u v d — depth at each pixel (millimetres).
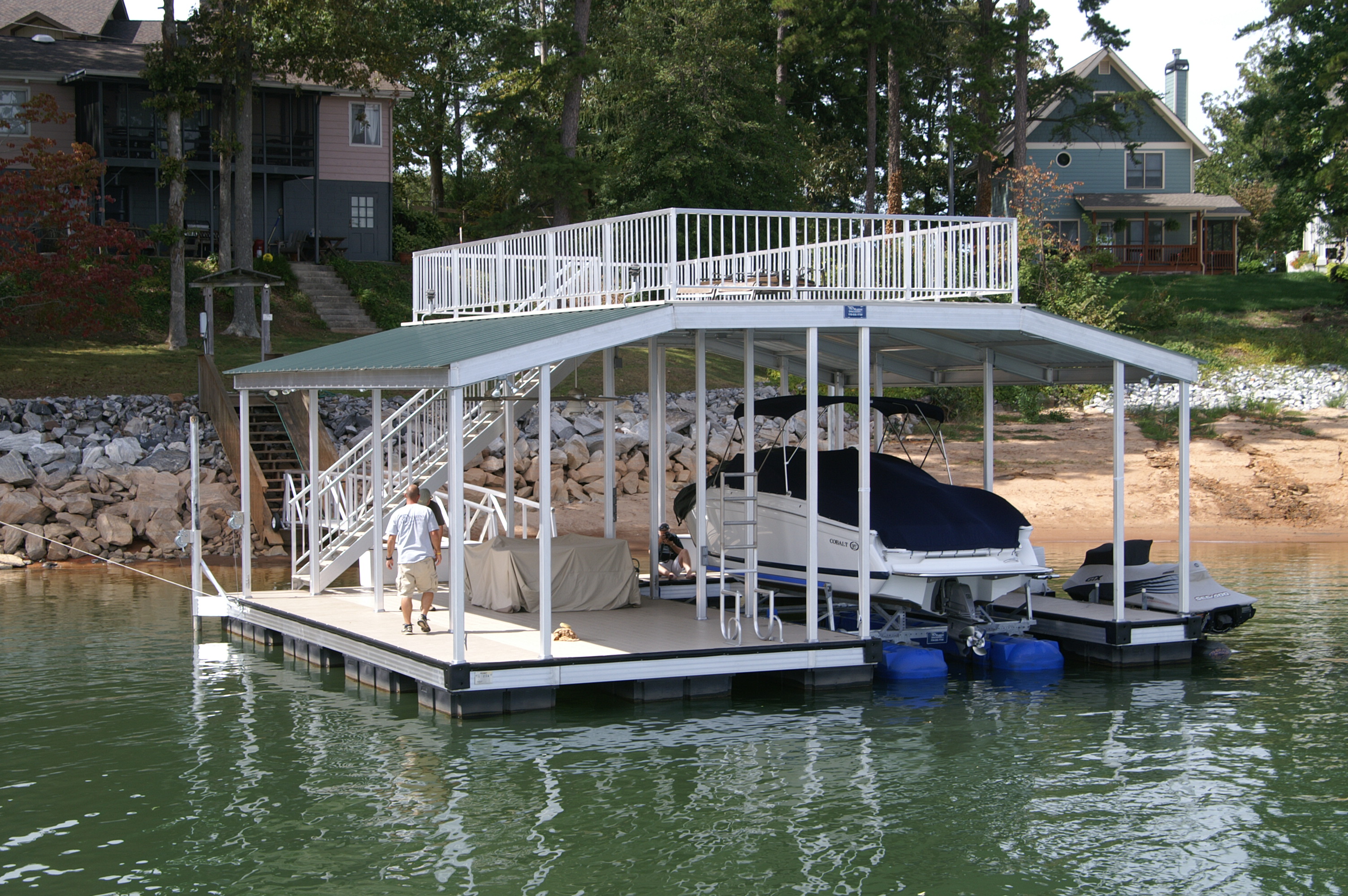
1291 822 8469
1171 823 8453
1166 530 25906
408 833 8234
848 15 41438
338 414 27703
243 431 16094
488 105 41125
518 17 50500
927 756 10047
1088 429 33469
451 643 12172
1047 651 13570
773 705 11773
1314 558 22234
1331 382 36312
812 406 12195
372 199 44500
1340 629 15820
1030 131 51594
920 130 56062
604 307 13266
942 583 13977
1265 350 39750
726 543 15570
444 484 17953
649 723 11047
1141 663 13812
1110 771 9641
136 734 10750
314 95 41562
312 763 9828
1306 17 46062
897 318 12438
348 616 14172
